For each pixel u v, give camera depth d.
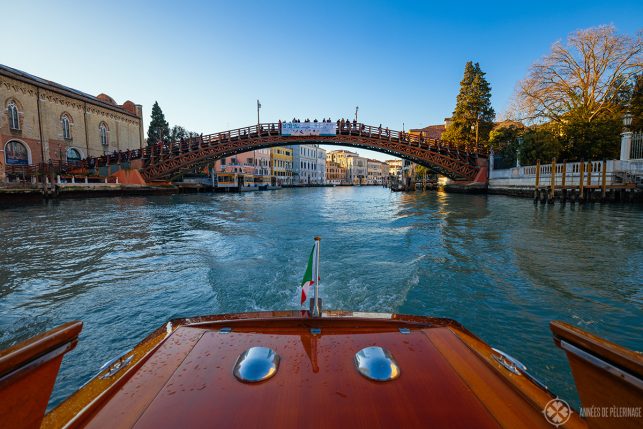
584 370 1.24
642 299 4.91
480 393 1.70
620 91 25.53
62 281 6.13
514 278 5.85
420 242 9.21
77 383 3.15
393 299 4.91
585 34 25.45
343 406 1.57
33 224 13.63
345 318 2.40
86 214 17.69
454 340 2.21
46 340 1.20
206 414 1.52
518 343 3.70
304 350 2.06
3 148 30.27
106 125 42.69
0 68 29.94
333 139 36.81
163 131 58.66
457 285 5.48
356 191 67.50
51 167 28.77
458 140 39.97
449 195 36.38
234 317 2.45
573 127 23.69
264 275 6.28
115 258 7.85
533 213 15.77
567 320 4.27
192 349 2.09
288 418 1.50
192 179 56.78
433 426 1.47
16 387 1.12
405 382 1.76
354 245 8.99
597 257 7.29
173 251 8.59
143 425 1.46
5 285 5.91
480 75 39.72
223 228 12.75
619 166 18.98
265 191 62.28
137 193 35.72
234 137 37.75
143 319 4.50
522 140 27.22
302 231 11.78
